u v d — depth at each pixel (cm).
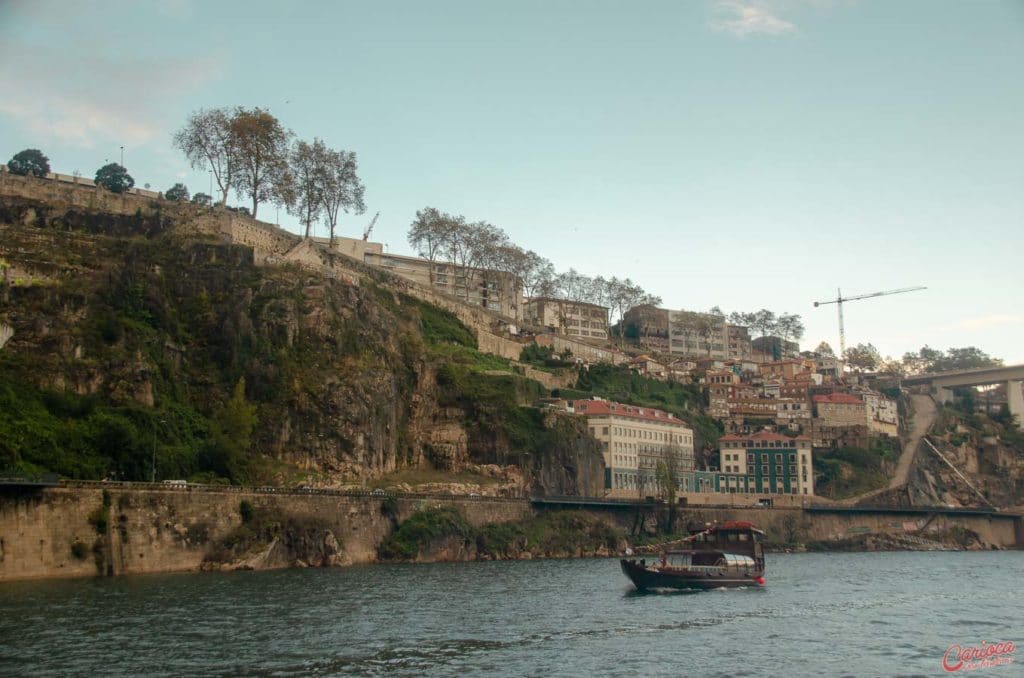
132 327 18812
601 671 8400
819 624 11188
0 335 17025
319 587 13425
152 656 8456
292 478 19312
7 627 9506
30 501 13875
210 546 15888
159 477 16788
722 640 9950
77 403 16725
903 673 8631
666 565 15212
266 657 8556
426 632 9912
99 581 13575
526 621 10794
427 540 19425
